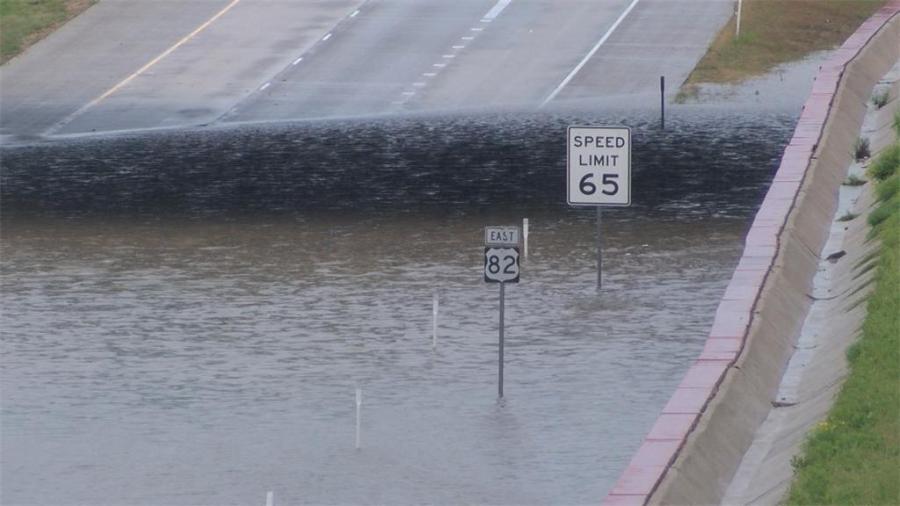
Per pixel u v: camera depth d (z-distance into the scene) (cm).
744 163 7906
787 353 4734
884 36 10719
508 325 5144
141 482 3709
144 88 10038
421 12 11706
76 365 4741
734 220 6731
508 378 4556
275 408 4297
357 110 9444
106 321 5269
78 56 10775
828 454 3344
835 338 4656
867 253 5506
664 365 4662
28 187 7681
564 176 7700
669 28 11112
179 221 6894
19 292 5694
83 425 4159
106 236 6625
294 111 9456
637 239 6412
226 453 3925
